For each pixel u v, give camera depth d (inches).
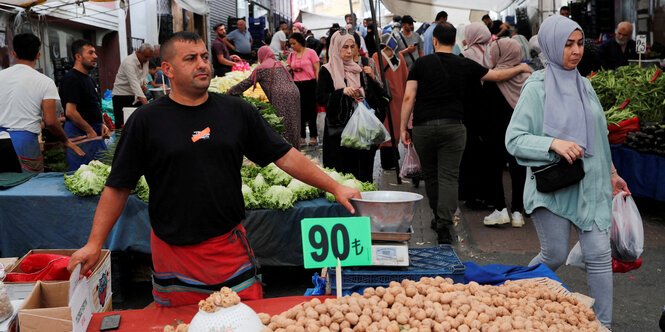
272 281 192.9
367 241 100.3
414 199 107.0
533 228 244.1
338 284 98.4
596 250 129.4
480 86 240.7
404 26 429.4
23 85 219.9
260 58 298.8
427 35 425.1
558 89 130.6
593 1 516.7
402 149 407.8
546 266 123.2
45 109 225.8
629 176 256.7
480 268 119.4
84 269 99.3
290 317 90.4
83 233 173.5
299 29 657.6
